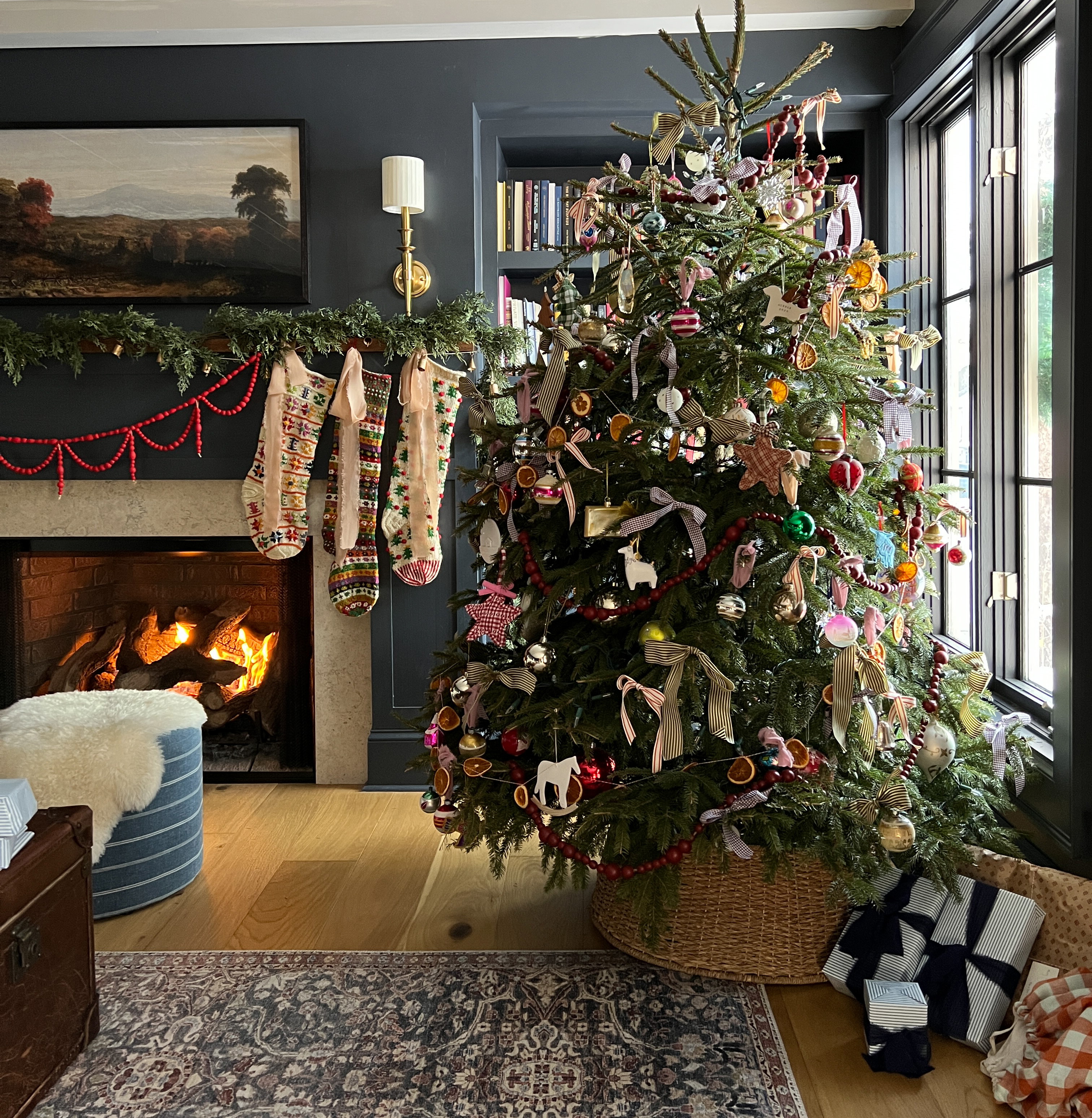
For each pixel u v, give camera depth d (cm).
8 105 321
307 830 296
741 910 202
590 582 193
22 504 332
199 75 320
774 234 188
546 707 186
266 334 309
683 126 197
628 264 190
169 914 239
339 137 320
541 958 215
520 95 317
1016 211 250
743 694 186
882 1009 178
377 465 315
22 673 343
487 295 333
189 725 254
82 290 319
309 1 306
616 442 190
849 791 191
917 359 211
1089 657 198
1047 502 241
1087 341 193
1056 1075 158
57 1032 172
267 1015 193
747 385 190
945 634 307
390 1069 176
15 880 159
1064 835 203
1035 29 233
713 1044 182
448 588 327
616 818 185
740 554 177
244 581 346
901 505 184
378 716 330
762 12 300
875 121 322
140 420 321
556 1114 163
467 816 198
